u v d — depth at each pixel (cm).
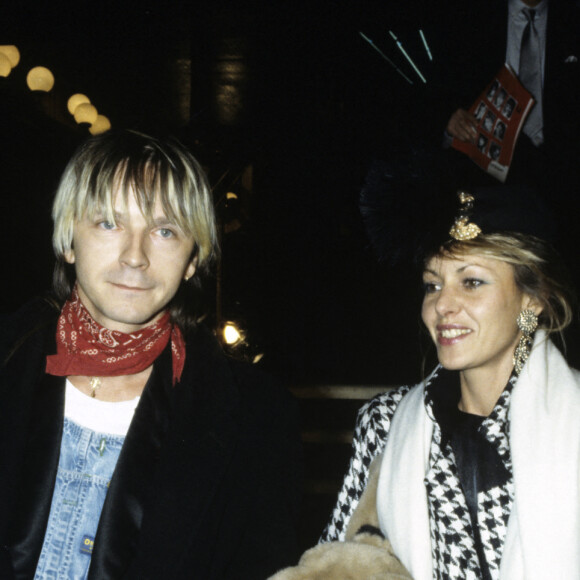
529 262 152
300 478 174
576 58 339
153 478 154
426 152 164
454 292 156
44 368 159
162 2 729
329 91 945
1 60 562
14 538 144
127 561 147
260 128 1082
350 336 1088
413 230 157
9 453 148
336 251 1248
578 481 146
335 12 759
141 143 153
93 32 724
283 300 1223
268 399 174
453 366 156
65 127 661
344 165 1155
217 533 160
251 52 857
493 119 301
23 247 627
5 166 598
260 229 1272
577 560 141
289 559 164
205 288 178
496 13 348
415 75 368
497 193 155
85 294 159
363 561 151
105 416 157
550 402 154
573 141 341
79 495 150
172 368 168
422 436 167
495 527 153
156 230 153
